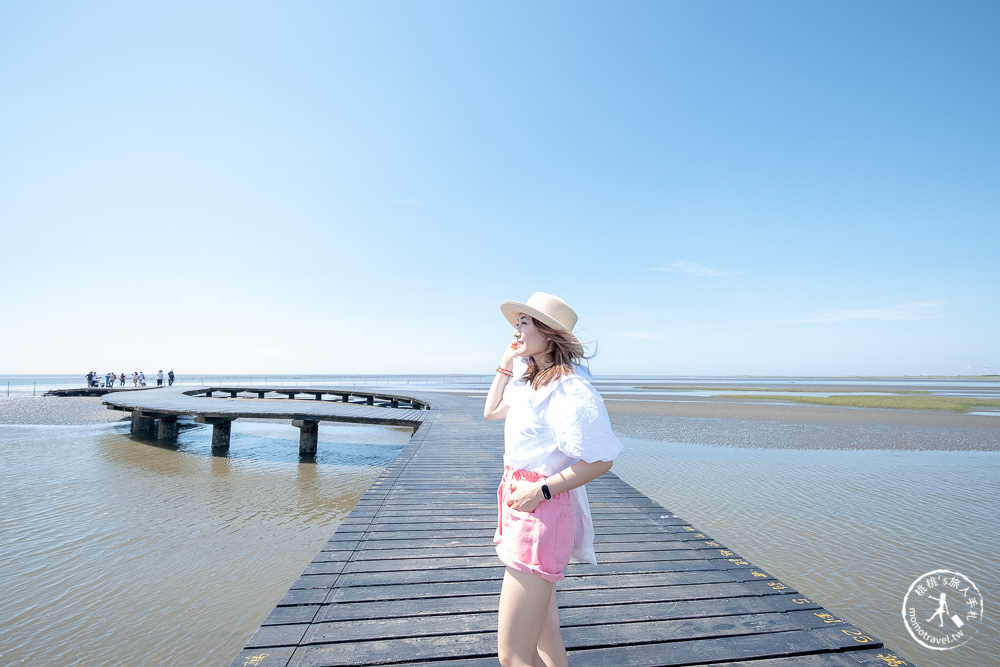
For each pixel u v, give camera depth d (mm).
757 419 22438
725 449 14297
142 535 6879
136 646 4164
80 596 5066
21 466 11141
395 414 14562
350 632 2705
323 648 2533
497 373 2117
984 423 21250
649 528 4828
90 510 7973
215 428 13797
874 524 7582
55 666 3871
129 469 11094
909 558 6250
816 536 7043
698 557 4000
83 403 25969
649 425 20031
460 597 3186
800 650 2564
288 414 13312
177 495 9023
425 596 3188
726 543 6777
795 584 5527
